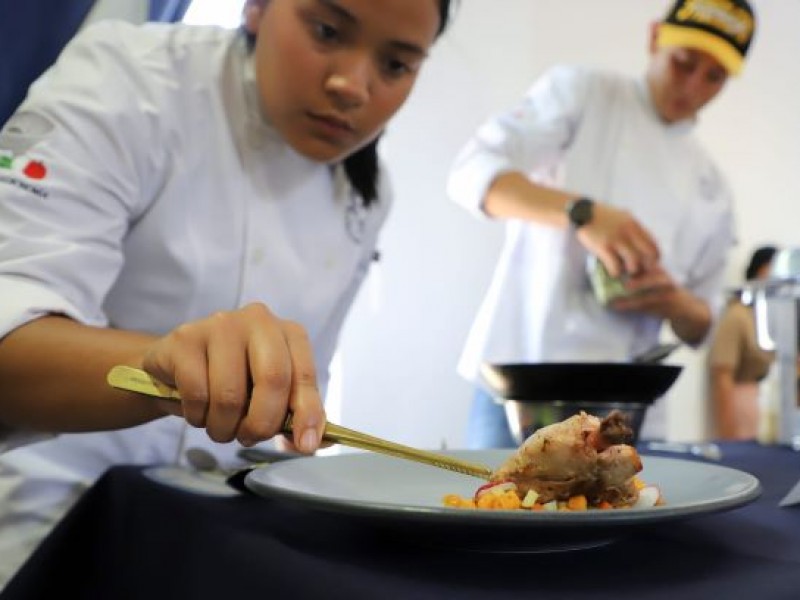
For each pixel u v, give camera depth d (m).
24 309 0.62
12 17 1.04
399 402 2.36
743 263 3.08
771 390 1.32
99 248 0.75
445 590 0.38
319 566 0.43
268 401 0.49
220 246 0.90
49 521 0.82
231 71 0.90
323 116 0.78
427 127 2.39
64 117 0.74
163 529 0.60
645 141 1.70
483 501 0.49
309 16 0.75
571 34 2.64
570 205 1.45
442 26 0.81
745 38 1.58
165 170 0.84
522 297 1.67
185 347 0.51
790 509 0.59
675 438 2.84
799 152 3.19
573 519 0.40
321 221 0.98
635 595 0.37
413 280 2.38
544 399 0.82
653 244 1.41
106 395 0.58
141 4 1.16
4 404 0.62
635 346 1.60
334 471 0.61
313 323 1.01
